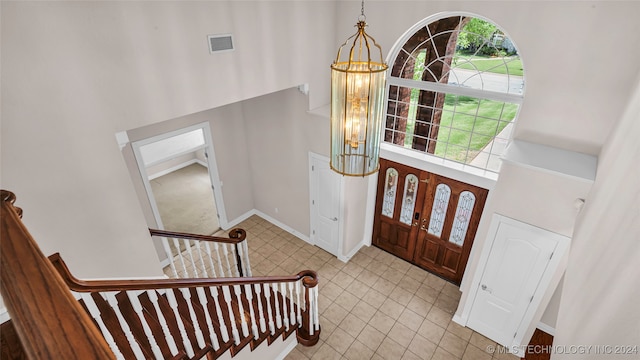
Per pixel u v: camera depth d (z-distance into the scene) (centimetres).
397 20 415
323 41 457
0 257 62
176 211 736
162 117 318
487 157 428
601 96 312
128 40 275
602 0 286
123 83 283
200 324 322
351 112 257
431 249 539
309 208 589
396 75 467
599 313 149
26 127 243
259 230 666
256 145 619
